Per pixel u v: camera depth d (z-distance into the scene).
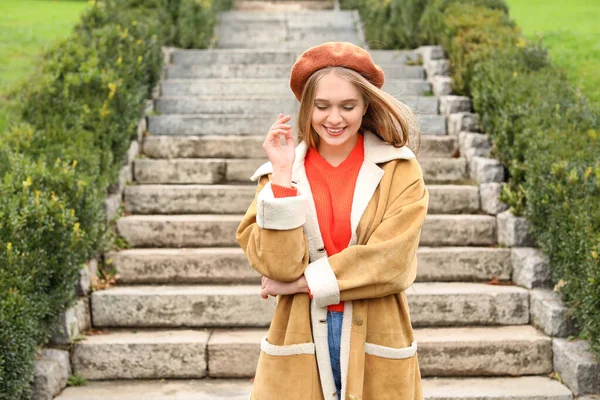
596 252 3.79
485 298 4.61
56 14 12.02
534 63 6.57
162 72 7.57
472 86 6.59
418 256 4.98
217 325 4.63
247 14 10.17
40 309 3.88
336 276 2.41
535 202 4.73
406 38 8.62
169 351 4.31
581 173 4.46
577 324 4.23
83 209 4.48
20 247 3.88
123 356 4.29
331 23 10.20
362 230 2.49
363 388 2.50
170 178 6.03
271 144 2.45
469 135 6.11
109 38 6.67
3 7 12.50
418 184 2.53
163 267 4.98
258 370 2.55
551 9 12.19
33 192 4.21
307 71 2.50
